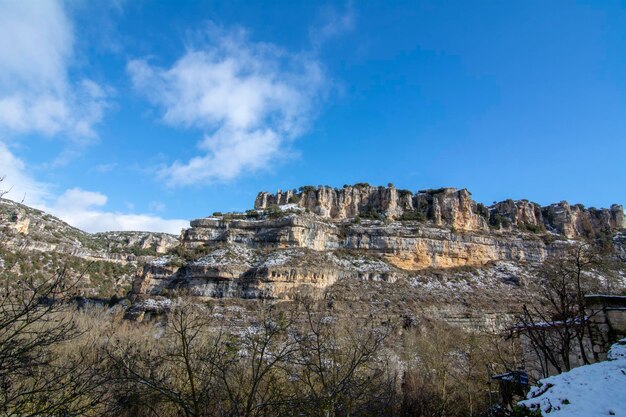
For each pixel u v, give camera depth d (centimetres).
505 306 6931
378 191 10756
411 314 6072
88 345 2503
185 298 6166
